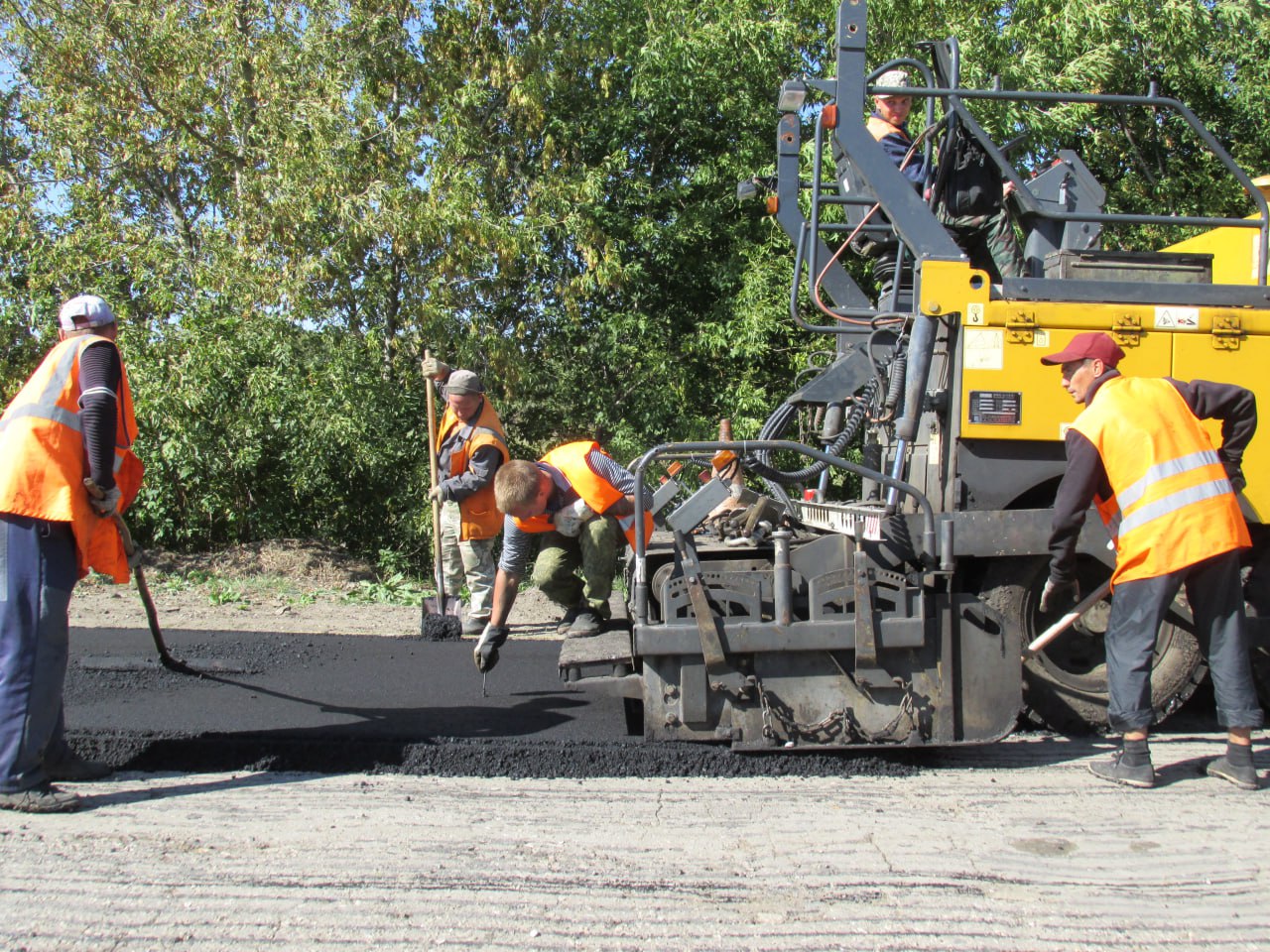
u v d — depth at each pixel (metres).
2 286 12.41
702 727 4.29
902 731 4.27
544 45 13.47
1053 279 4.55
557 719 4.81
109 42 13.05
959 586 4.78
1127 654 4.08
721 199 14.34
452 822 3.63
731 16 13.47
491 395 14.06
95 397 3.82
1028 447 4.43
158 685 5.37
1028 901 3.05
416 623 7.86
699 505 4.28
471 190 12.28
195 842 3.41
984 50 12.28
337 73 12.35
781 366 13.91
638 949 2.74
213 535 12.27
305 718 4.78
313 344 12.45
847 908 2.98
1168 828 3.63
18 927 2.82
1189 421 4.06
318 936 2.79
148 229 12.87
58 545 3.79
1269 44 14.03
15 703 3.68
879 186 4.48
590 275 13.12
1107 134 14.55
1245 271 5.24
